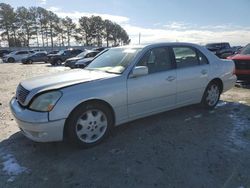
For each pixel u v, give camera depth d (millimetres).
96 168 3475
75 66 16562
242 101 6703
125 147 4055
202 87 5531
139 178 3238
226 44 27078
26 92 3902
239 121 5152
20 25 77500
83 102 3869
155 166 3496
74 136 3854
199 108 5977
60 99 3680
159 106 4805
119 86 4195
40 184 3156
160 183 3133
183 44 5328
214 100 5898
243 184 3096
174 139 4328
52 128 3652
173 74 4918
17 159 3754
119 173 3352
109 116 4188
